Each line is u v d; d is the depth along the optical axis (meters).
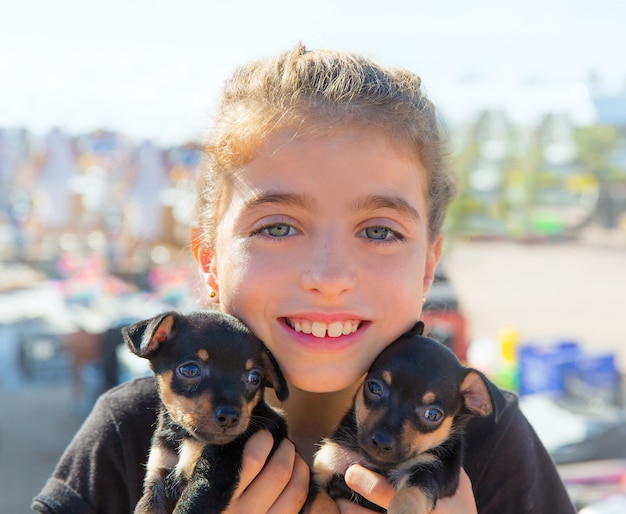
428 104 0.66
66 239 3.44
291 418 0.63
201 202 0.69
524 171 4.69
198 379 0.57
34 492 1.57
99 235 2.99
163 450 0.58
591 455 1.34
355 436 0.60
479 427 0.64
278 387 0.58
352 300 0.58
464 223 4.45
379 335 0.59
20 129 2.64
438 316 1.31
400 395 0.58
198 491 0.55
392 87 0.62
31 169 2.86
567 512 0.65
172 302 2.22
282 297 0.58
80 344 2.09
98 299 2.45
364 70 0.63
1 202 3.80
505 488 0.63
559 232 5.11
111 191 2.77
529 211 4.90
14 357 2.55
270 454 0.58
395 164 0.59
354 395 0.61
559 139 4.77
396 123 0.60
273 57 0.65
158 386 0.59
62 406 2.15
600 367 1.77
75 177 2.86
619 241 5.16
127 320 2.02
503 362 1.80
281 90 0.60
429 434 0.58
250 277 0.58
